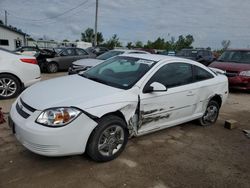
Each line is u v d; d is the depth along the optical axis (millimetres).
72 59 13719
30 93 3480
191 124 5363
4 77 6250
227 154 4016
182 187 3039
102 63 4797
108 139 3383
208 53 15312
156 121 4027
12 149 3605
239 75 8859
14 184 2840
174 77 4297
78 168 3248
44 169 3170
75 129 2996
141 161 3553
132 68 4168
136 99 3588
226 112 6598
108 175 3146
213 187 3096
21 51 16641
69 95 3260
